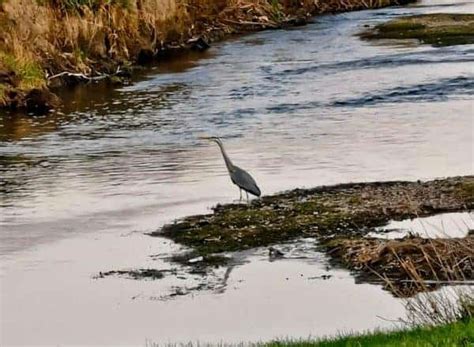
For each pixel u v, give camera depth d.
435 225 21.00
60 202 24.64
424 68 44.75
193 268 19.41
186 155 29.70
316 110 36.50
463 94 38.50
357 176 25.86
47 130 34.53
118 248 20.78
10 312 17.48
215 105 38.16
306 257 19.62
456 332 12.01
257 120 35.03
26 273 19.50
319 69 46.00
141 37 50.94
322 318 16.55
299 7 69.62
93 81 44.34
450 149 28.94
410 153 28.59
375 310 16.75
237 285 18.38
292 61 48.72
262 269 19.12
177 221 22.38
